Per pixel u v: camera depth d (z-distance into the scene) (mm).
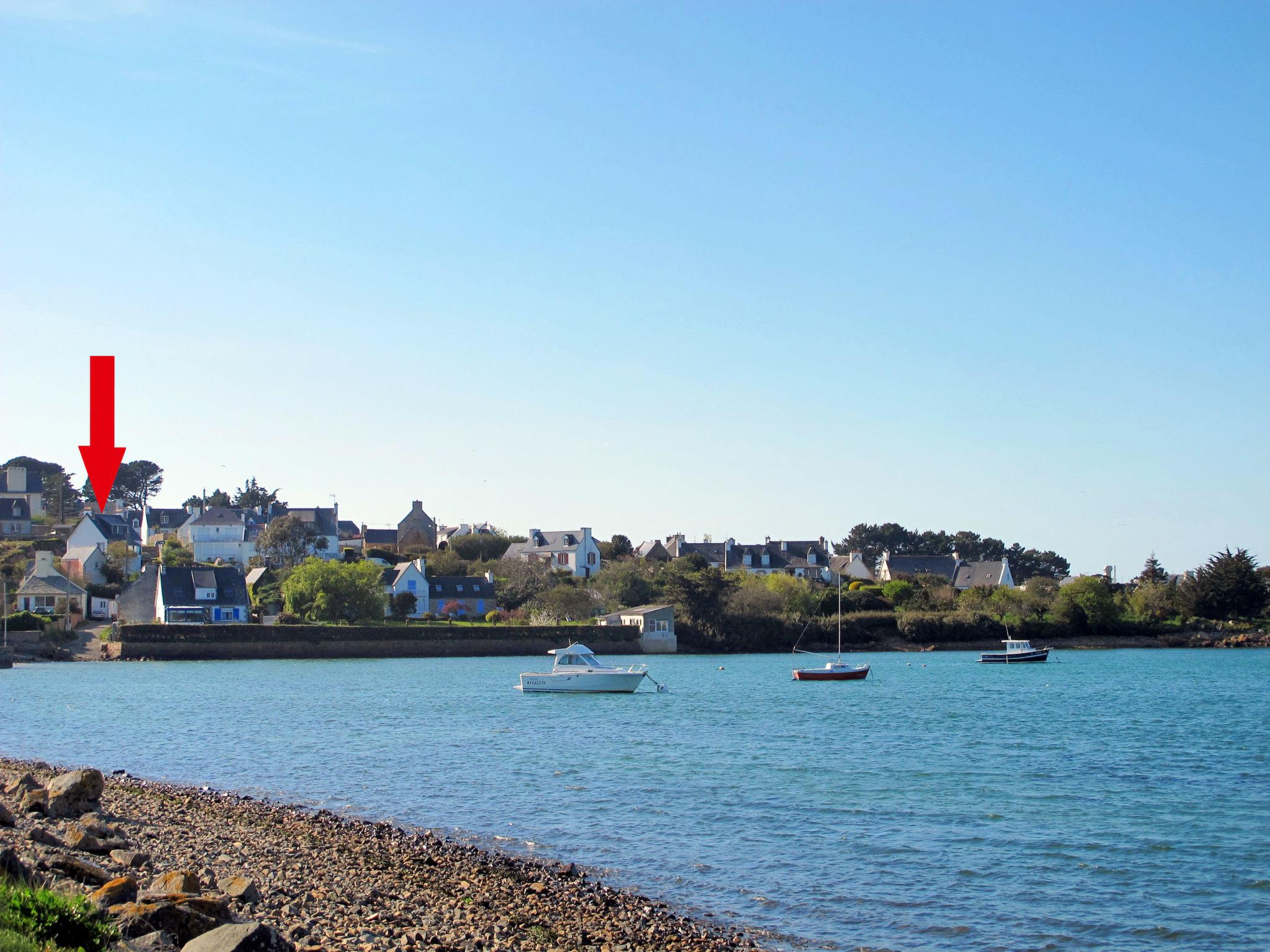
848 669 100312
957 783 42812
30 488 187125
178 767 45594
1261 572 173000
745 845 32031
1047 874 29297
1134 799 39688
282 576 142375
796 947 23062
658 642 133375
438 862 28062
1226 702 79750
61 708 69125
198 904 17406
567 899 25203
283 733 57406
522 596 153750
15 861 16594
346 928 20281
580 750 51688
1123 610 164500
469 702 76000
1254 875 29422
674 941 22453
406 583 150375
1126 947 23750
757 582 153500
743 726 62312
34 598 125375
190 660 112688
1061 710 72750
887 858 30703
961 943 23766
